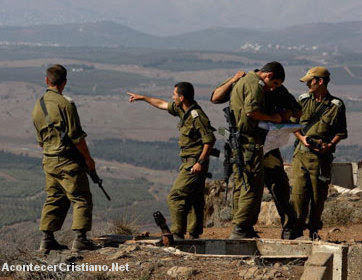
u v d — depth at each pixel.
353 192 24.03
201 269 11.73
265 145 14.27
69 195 14.03
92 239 14.97
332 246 11.87
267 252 14.03
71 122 13.79
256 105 13.71
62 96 14.07
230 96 14.61
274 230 20.98
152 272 11.65
